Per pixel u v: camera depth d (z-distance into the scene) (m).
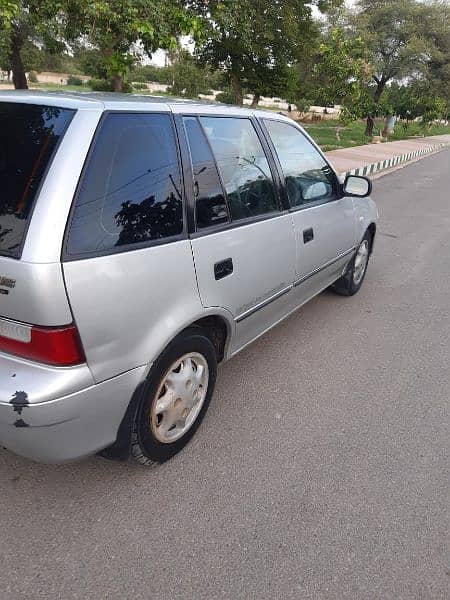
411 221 9.38
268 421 3.15
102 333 2.05
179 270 2.40
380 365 3.93
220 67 27.05
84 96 2.36
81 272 1.95
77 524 2.30
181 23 6.64
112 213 2.12
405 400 3.48
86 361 2.02
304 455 2.86
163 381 2.46
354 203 4.67
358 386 3.62
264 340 4.23
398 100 35.59
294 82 27.89
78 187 1.98
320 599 2.03
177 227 2.44
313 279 4.05
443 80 35.00
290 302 3.78
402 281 5.95
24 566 2.08
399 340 4.38
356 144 24.64
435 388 3.65
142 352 2.25
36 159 2.01
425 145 29.72
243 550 2.22
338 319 4.74
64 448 2.09
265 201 3.24
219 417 3.15
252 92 28.81
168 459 2.70
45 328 1.90
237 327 3.03
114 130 2.18
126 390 2.23
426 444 3.02
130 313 2.15
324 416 3.24
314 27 26.86
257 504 2.48
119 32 6.63
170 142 2.47
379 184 14.06
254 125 3.25
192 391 2.70
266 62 26.00
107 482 2.56
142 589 2.02
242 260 2.89
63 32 7.09
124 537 2.25
